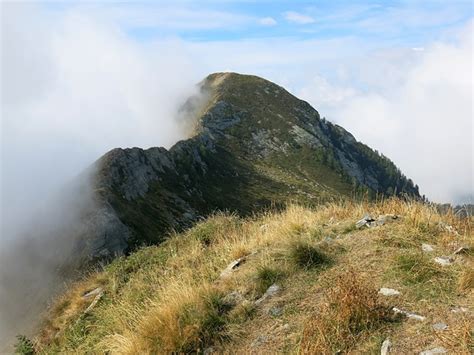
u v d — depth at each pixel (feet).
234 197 411.95
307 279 20.42
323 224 28.14
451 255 20.29
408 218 25.00
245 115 607.78
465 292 16.76
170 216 291.99
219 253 28.63
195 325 18.12
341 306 16.35
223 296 20.81
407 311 16.12
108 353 21.36
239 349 16.90
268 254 23.57
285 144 574.97
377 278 19.01
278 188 463.83
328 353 14.84
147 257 35.68
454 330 13.91
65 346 26.12
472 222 25.49
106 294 31.71
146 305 22.50
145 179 310.24
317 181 524.11
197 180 387.75
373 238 23.34
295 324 17.22
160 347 17.95
